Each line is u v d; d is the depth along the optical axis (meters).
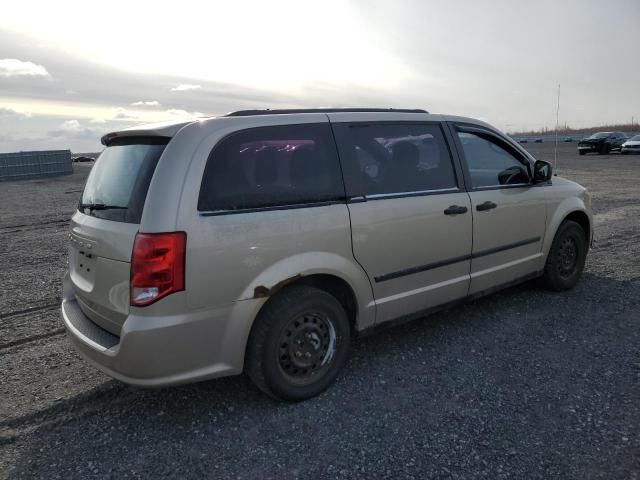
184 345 2.74
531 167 4.64
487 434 2.76
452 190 3.91
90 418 3.06
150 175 2.82
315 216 3.13
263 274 2.92
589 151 33.19
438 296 3.89
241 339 2.91
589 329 4.13
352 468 2.53
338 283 3.38
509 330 4.16
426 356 3.74
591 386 3.23
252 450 2.70
